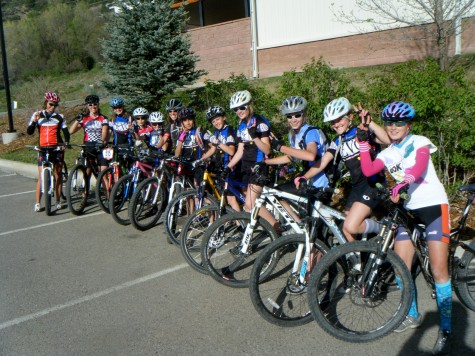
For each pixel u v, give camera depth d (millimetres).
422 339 3250
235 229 4332
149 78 10805
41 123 6883
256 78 13516
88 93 20188
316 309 3197
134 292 4176
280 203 3881
